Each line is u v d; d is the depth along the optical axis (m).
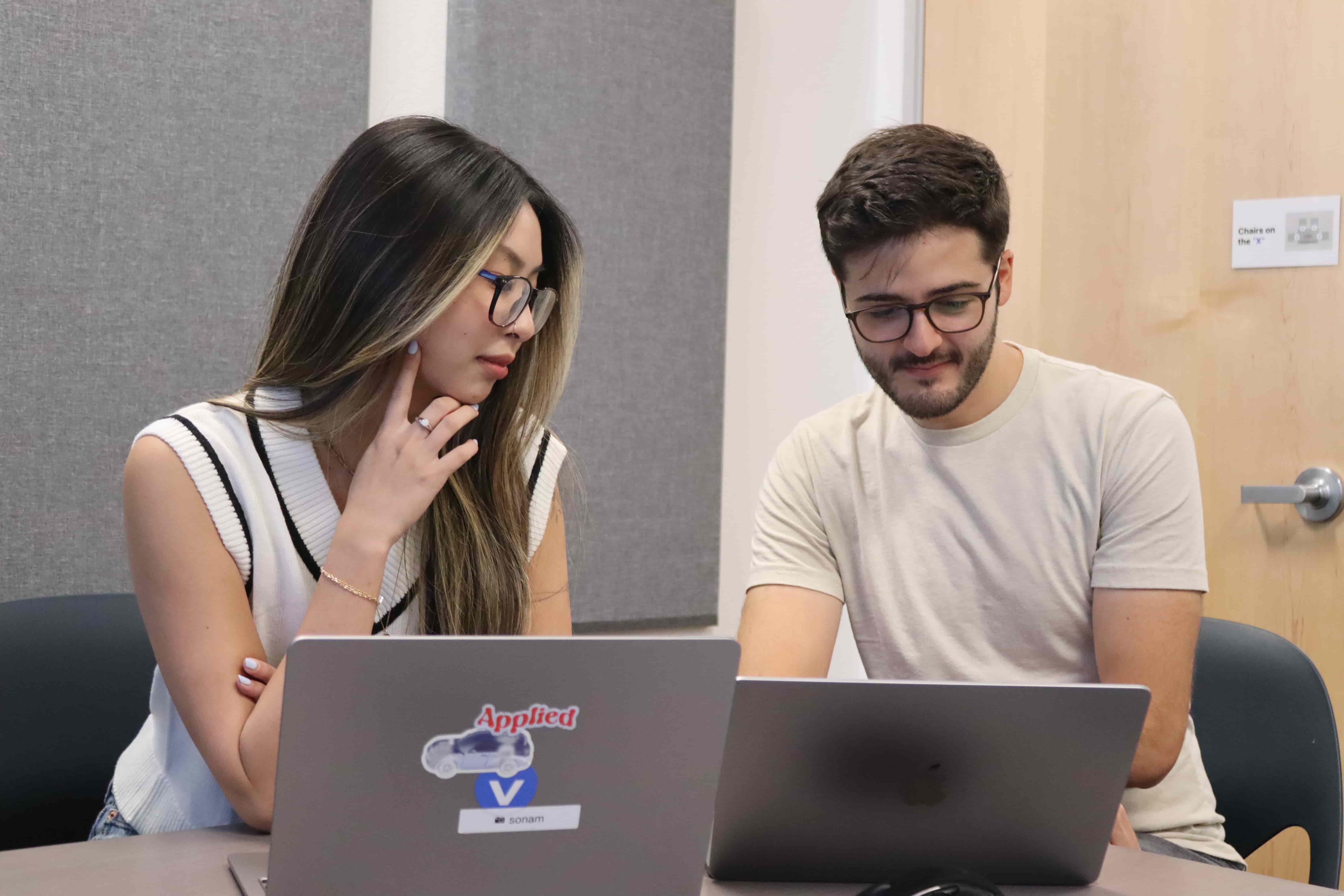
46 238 1.90
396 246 1.23
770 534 1.66
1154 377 2.40
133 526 1.23
